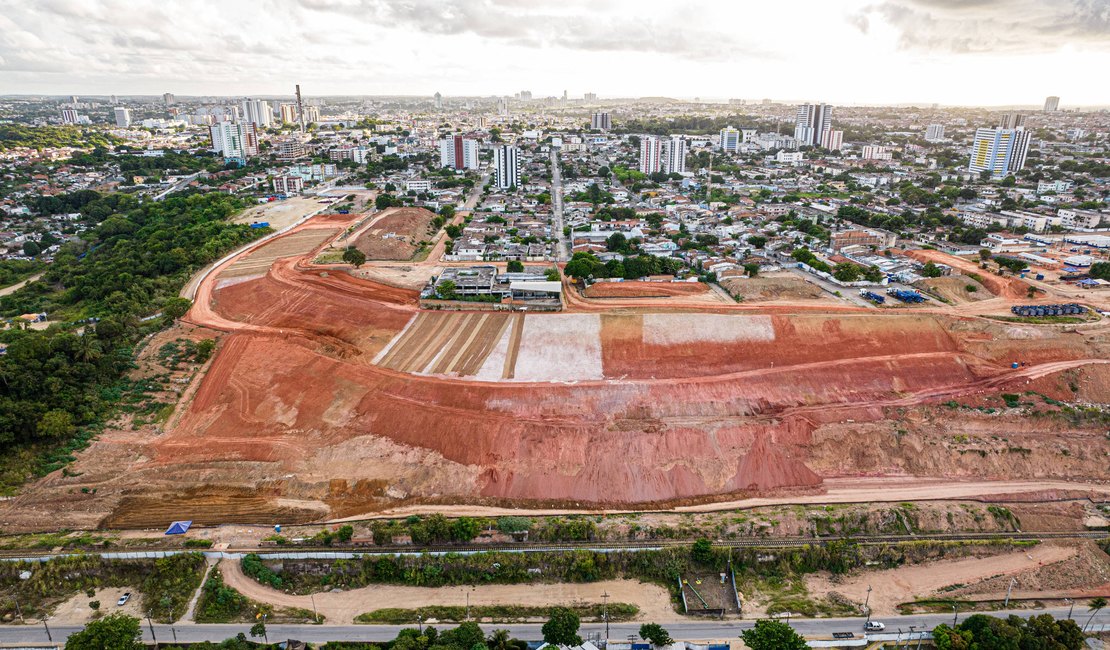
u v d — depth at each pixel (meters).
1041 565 85.62
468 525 87.00
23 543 86.94
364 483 99.00
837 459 102.88
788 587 83.25
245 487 98.19
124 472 100.00
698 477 99.62
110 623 70.12
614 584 83.44
